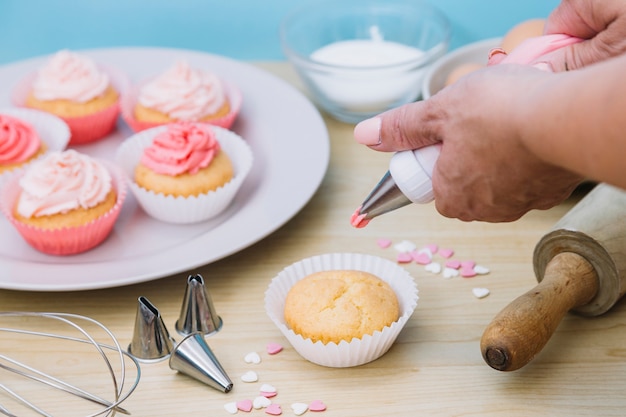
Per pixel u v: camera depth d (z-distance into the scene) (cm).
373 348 58
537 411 56
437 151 52
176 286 65
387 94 81
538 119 45
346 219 71
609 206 60
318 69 80
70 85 82
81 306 64
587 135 43
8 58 96
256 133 81
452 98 49
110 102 83
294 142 78
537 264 62
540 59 53
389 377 58
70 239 68
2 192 70
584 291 59
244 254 68
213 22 95
